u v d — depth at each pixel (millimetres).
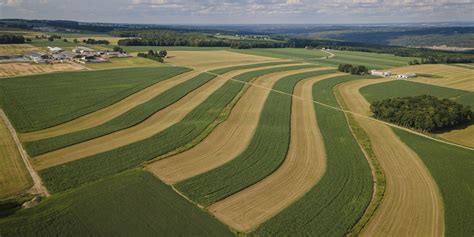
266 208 42344
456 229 39250
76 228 37125
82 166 51031
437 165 56531
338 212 41781
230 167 52875
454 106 78062
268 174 51156
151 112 78812
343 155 59219
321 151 60812
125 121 72000
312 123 76875
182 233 36719
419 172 53938
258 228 38000
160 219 39031
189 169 51906
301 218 40281
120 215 39531
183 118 76000
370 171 53531
